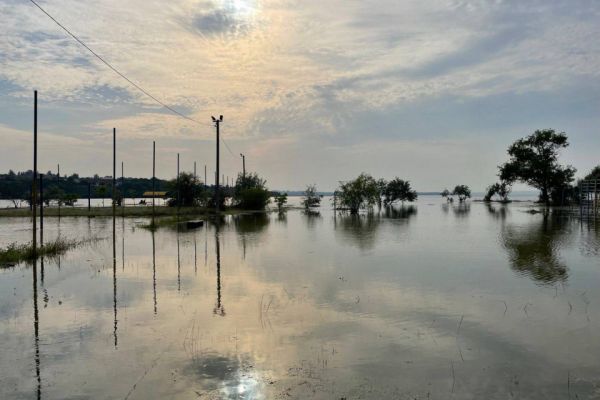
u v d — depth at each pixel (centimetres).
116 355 645
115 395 525
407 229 2766
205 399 514
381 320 814
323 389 538
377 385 548
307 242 2070
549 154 6494
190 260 1525
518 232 2506
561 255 1608
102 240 2186
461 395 521
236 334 736
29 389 540
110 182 10569
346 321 808
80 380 563
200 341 703
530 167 6488
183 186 5856
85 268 1370
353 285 1113
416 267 1374
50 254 1662
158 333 743
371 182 5147
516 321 805
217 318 828
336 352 656
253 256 1620
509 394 523
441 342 697
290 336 727
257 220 3744
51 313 864
